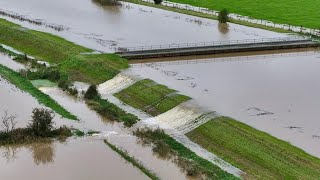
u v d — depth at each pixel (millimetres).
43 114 59438
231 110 66500
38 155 54750
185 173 51094
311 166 50906
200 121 62406
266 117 64625
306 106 68500
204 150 56656
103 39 100188
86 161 53312
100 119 65125
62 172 50594
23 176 49688
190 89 74188
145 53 89875
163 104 68188
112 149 56188
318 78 80688
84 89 76062
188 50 92438
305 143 57312
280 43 98938
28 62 88188
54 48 92688
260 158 53219
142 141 58656
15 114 64188
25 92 72875
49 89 75438
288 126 61969
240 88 75312
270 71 84500
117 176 49906
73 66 84000
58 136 59219
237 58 93312
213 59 92250
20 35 101812
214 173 50812
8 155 54594
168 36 103188
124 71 81250
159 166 52625
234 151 55344
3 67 83438
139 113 67375
